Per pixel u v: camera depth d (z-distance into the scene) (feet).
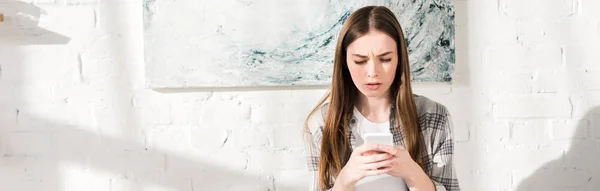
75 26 5.71
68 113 5.77
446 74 5.78
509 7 5.90
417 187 4.02
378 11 4.17
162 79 5.70
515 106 5.95
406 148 4.37
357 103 4.53
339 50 4.32
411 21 5.72
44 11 5.67
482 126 5.96
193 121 5.86
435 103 4.47
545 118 5.97
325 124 4.45
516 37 5.90
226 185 5.92
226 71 5.73
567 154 5.99
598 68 5.94
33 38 5.68
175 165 5.88
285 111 5.89
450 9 5.78
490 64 5.91
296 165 5.92
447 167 4.33
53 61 5.72
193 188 5.90
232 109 5.87
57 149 5.78
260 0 5.70
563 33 5.92
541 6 5.90
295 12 5.72
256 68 5.73
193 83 5.72
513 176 6.00
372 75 4.06
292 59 5.73
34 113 5.74
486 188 5.99
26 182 5.77
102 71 5.76
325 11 5.72
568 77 5.94
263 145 5.90
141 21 5.76
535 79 5.94
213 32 5.70
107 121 5.81
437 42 5.76
